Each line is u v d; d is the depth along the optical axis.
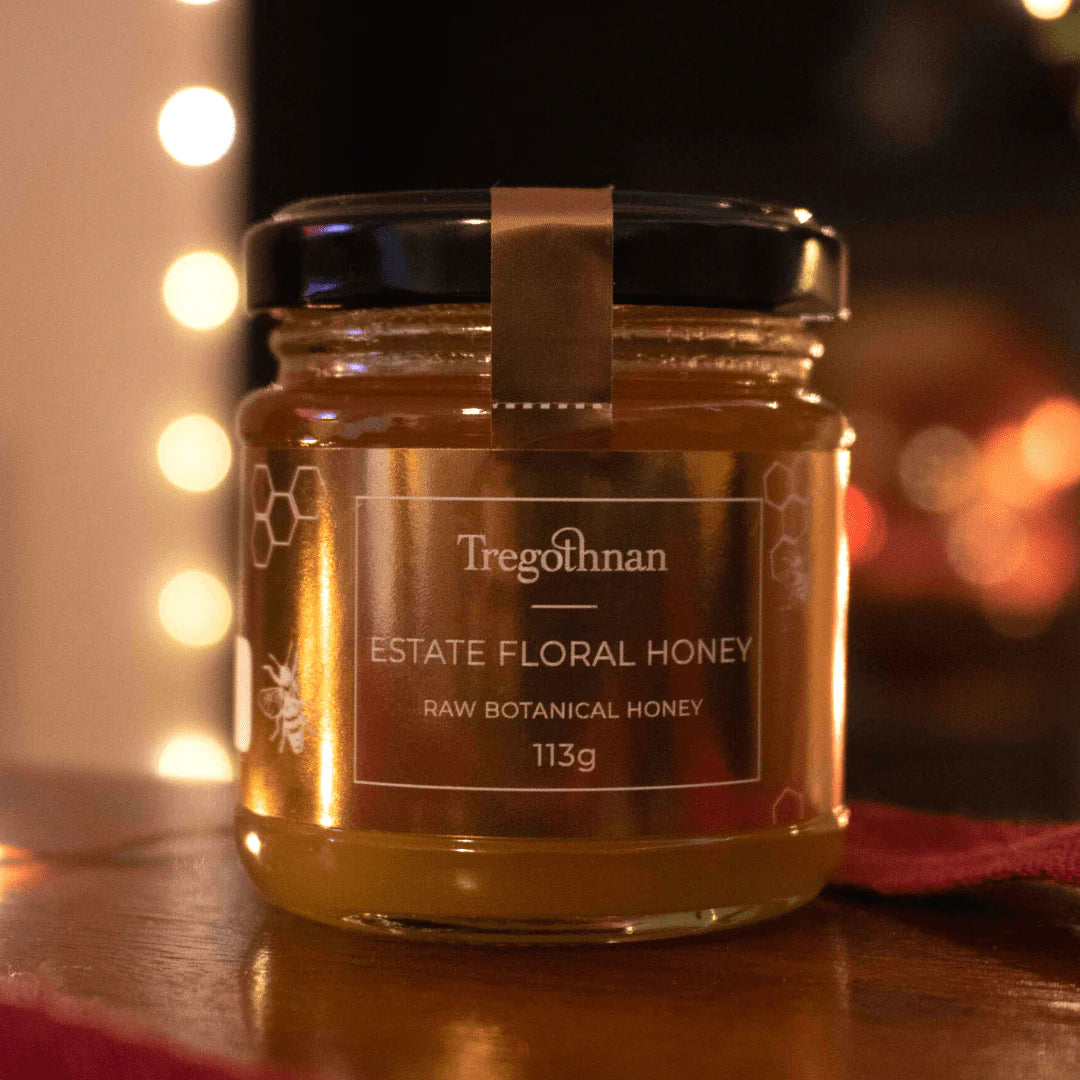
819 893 0.24
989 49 0.54
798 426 0.22
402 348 0.22
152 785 0.31
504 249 0.21
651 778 0.21
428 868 0.21
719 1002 0.20
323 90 0.59
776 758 0.22
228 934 0.22
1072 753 0.55
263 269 0.22
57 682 0.59
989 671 0.55
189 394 0.58
